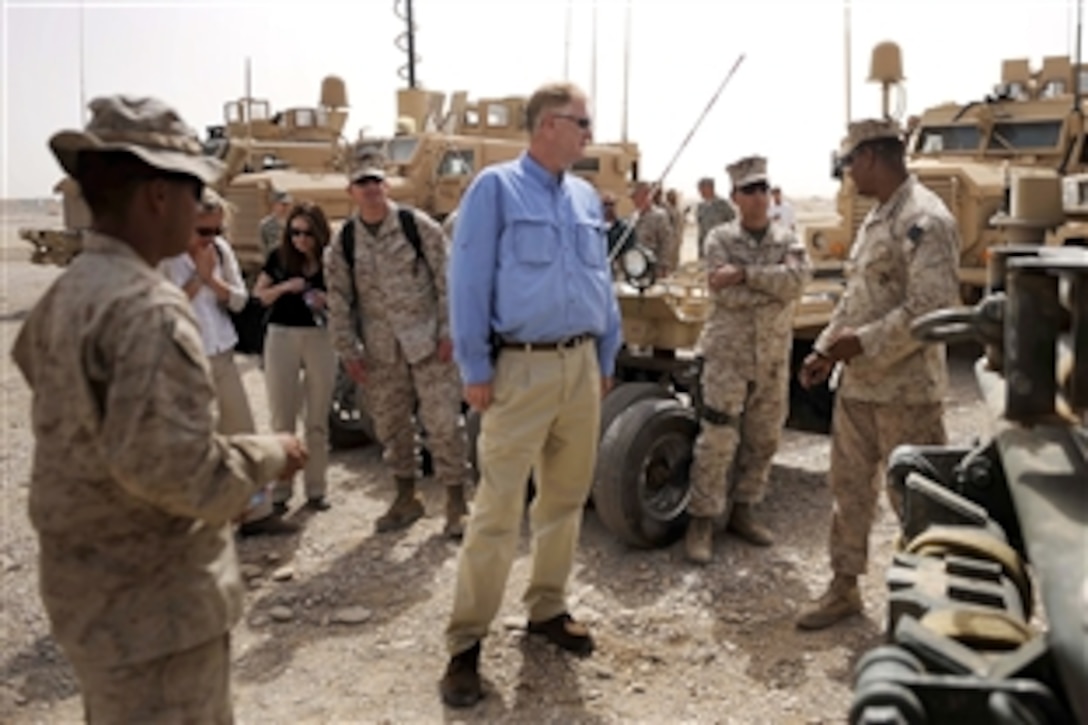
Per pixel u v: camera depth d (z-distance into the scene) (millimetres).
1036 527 1294
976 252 9234
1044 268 1484
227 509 1770
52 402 1731
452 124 13188
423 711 3104
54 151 1771
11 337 11172
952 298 3223
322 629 3699
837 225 9766
